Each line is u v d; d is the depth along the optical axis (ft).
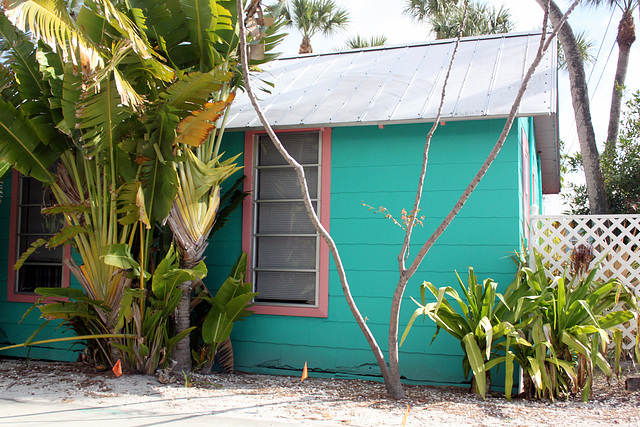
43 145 19.35
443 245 20.20
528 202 27.02
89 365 20.94
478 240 19.86
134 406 15.24
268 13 19.02
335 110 21.71
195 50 19.30
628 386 17.52
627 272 19.95
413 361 20.17
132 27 17.16
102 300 18.85
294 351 21.50
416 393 18.02
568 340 16.46
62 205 18.86
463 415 14.80
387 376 17.06
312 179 22.15
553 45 24.41
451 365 19.79
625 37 46.60
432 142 20.76
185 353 19.88
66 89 17.03
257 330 22.00
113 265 17.16
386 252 20.83
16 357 25.07
